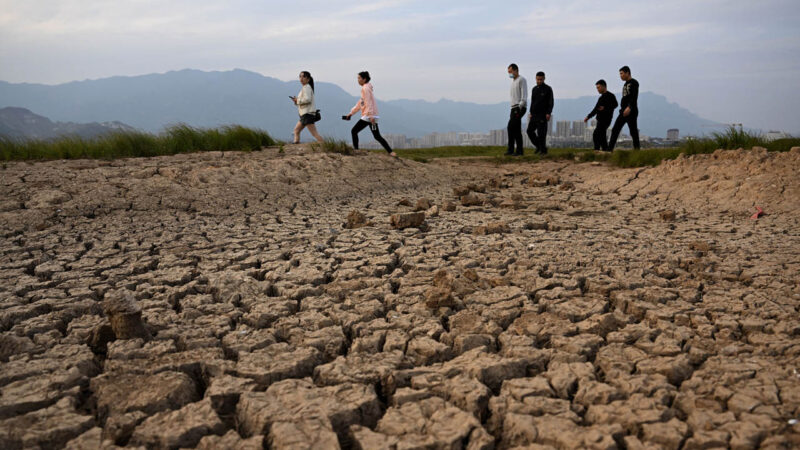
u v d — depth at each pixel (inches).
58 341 116.7
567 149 636.7
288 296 147.6
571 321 130.1
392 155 481.7
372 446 78.5
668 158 450.3
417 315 131.3
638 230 239.1
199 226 244.1
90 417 85.7
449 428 82.1
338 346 115.6
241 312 134.3
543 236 222.5
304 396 91.5
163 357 107.3
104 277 165.9
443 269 169.5
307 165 400.2
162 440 80.0
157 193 292.7
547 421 83.8
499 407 88.4
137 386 95.0
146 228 236.2
